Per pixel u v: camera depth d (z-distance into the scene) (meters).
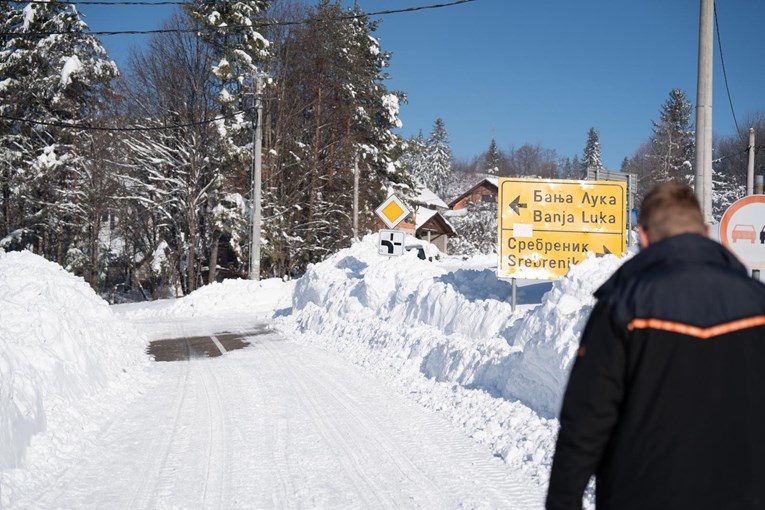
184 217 38.62
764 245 7.86
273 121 41.22
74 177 39.31
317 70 41.19
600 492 2.13
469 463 6.12
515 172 151.50
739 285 2.06
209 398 9.02
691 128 71.19
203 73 36.84
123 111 37.84
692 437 1.96
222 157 36.59
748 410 1.97
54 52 37.62
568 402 2.14
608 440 2.11
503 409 7.41
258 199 27.44
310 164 40.41
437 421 7.66
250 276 27.39
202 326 18.95
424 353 10.60
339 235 41.12
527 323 8.30
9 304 8.70
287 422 7.64
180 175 37.50
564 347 6.88
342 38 41.28
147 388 9.77
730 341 2.00
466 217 68.44
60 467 6.00
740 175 60.97
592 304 7.19
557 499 2.15
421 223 60.38
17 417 5.98
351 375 10.65
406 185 45.81
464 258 42.53
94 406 8.13
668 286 2.06
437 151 118.56
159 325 19.39
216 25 35.44
